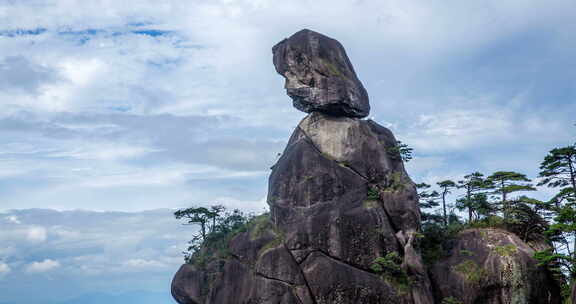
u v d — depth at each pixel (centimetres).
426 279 6706
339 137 7606
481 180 7788
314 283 6631
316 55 7931
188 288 7925
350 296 6475
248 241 7444
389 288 6469
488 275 6500
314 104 7806
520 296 6356
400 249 6894
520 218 7331
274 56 8450
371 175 7344
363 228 6856
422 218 8012
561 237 6944
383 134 7900
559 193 6688
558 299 6588
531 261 6512
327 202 7106
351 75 8125
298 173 7388
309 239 6894
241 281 7212
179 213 8600
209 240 8344
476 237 6975
